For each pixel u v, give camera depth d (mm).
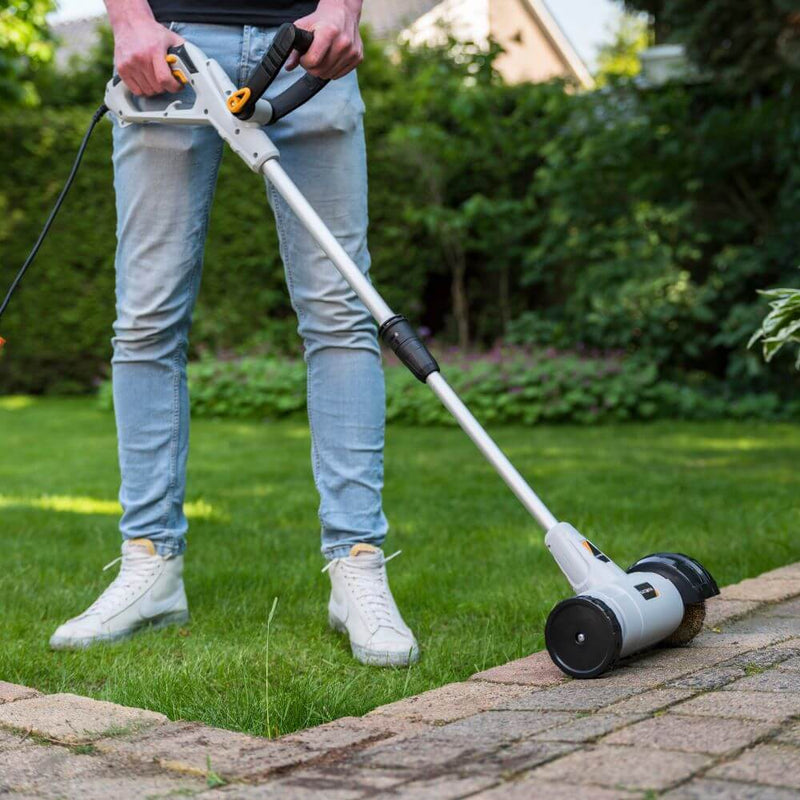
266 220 8578
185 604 2170
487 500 3895
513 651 1903
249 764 1271
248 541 3111
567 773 1171
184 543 2176
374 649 1868
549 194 8266
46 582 2559
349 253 2061
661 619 1655
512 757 1236
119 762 1305
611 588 1632
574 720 1374
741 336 7273
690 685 1507
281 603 2334
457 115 8109
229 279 8617
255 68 1996
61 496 4148
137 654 1939
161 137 2020
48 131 8680
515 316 8891
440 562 2777
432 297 9320
